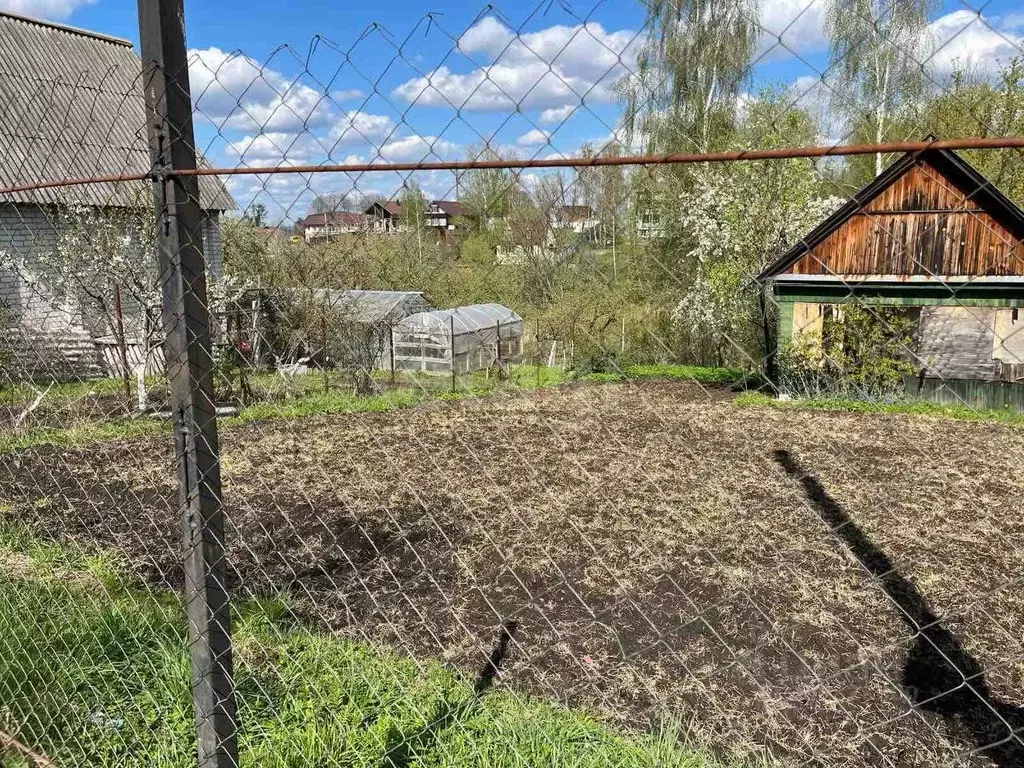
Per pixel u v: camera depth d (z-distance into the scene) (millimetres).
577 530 5250
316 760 2287
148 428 8102
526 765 2338
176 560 4539
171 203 1696
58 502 5730
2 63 12672
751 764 2635
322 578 4379
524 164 1391
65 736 2471
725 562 4641
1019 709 3023
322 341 8711
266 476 6855
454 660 3357
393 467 7156
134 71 15016
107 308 9273
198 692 1909
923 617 3895
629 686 3129
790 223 9328
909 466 7230
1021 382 10039
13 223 9531
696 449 8023
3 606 3342
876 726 2898
